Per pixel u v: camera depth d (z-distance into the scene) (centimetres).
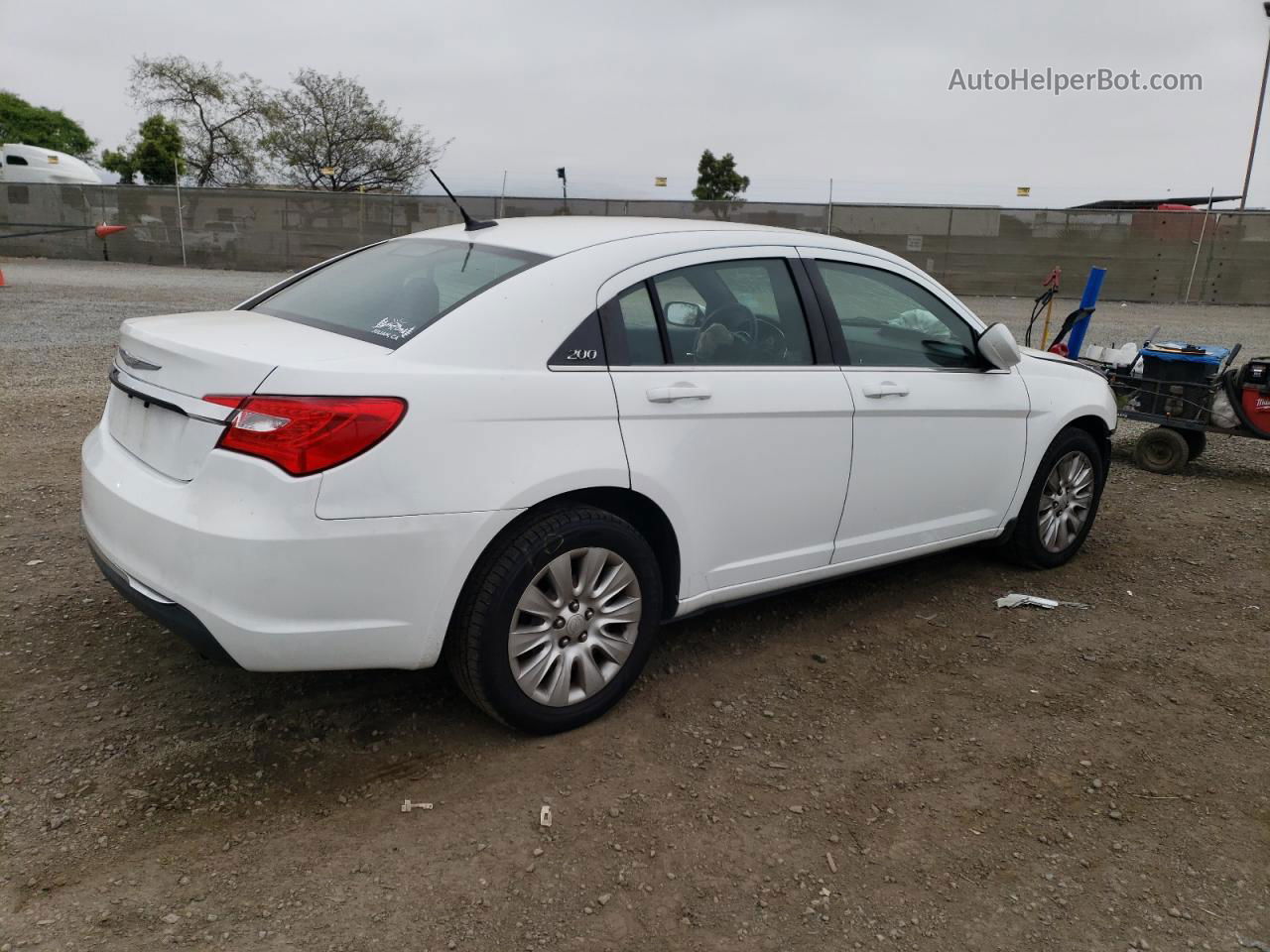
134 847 264
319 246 2573
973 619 441
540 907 250
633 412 321
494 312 304
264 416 266
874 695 368
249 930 237
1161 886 269
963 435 431
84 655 365
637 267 337
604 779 306
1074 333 809
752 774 313
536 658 314
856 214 2405
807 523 382
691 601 355
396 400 275
